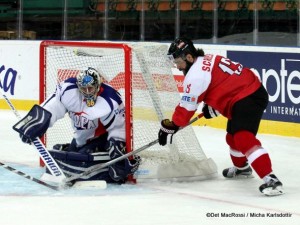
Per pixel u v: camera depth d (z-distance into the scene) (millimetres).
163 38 17562
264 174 7582
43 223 6340
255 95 7777
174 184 8320
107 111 8070
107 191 7836
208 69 7762
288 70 12523
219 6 16922
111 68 9375
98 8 18141
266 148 11422
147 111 8516
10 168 8469
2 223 6348
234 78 7816
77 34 18219
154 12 17609
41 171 9250
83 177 8070
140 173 8328
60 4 18266
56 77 9789
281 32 16219
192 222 6387
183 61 7922
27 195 7633
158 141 7914
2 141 12086
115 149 8070
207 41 17031
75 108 8172
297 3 15992
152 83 8594
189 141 8781
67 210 6887
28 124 8070
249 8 16500
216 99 7816
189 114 7777
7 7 18438
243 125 7703
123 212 6805
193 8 17109
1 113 15930
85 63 9648
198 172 8570
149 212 6812
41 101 9719
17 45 16281
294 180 8719
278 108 12734
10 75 16484
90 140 8500
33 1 18453
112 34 18109
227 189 8055
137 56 8445
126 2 17875
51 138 9570
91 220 6461
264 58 12945
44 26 18422
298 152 11047
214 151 11078
